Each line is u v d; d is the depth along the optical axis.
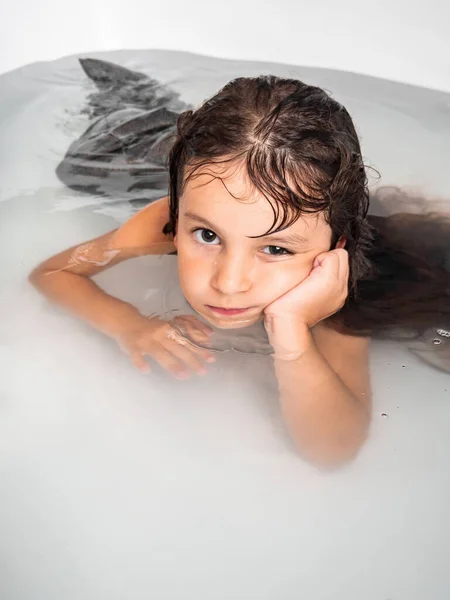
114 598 0.64
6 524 0.70
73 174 1.25
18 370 0.88
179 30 1.61
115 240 1.08
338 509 0.73
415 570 0.67
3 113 1.40
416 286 1.00
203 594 0.65
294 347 0.87
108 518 0.72
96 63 1.54
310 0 1.51
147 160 1.27
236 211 0.80
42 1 1.57
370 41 1.48
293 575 0.67
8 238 1.10
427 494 0.75
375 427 0.82
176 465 0.78
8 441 0.79
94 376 0.88
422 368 0.90
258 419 0.84
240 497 0.75
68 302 0.98
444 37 1.42
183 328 0.95
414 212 1.14
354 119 1.35
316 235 0.86
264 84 0.91
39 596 0.64
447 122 1.37
